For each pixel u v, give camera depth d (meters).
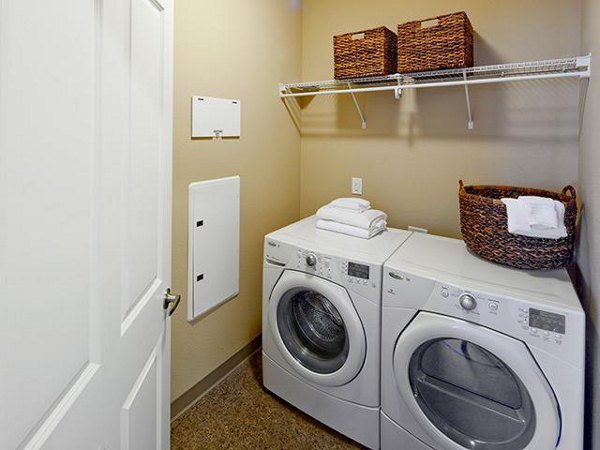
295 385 1.94
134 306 0.96
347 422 1.75
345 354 1.70
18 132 0.50
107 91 0.76
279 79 2.40
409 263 1.58
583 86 1.60
